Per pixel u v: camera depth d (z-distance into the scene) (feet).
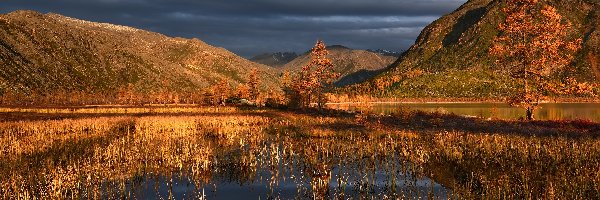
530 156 74.79
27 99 550.36
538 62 148.25
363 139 112.37
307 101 314.96
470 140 95.91
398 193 59.06
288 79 383.86
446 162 75.72
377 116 195.62
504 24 157.07
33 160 87.81
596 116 221.46
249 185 66.23
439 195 57.11
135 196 60.59
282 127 158.30
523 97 153.07
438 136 104.47
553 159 70.69
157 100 588.91
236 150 102.22
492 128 125.70
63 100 566.36
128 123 172.35
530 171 61.82
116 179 70.38
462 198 53.26
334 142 107.96
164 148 98.53
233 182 68.08
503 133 113.09
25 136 129.49
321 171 72.23
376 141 104.42
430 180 65.98
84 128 161.99
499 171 63.98
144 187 65.26
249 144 114.01
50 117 220.64
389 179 67.46
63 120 177.06
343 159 85.10
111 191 62.08
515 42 154.92
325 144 105.29
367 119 177.47
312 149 96.22
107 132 147.74
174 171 76.33
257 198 58.85
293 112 261.03
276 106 333.42
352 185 64.39
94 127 162.91
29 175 70.33
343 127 150.20
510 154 76.59
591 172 58.54
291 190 62.85
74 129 155.63
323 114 234.17
